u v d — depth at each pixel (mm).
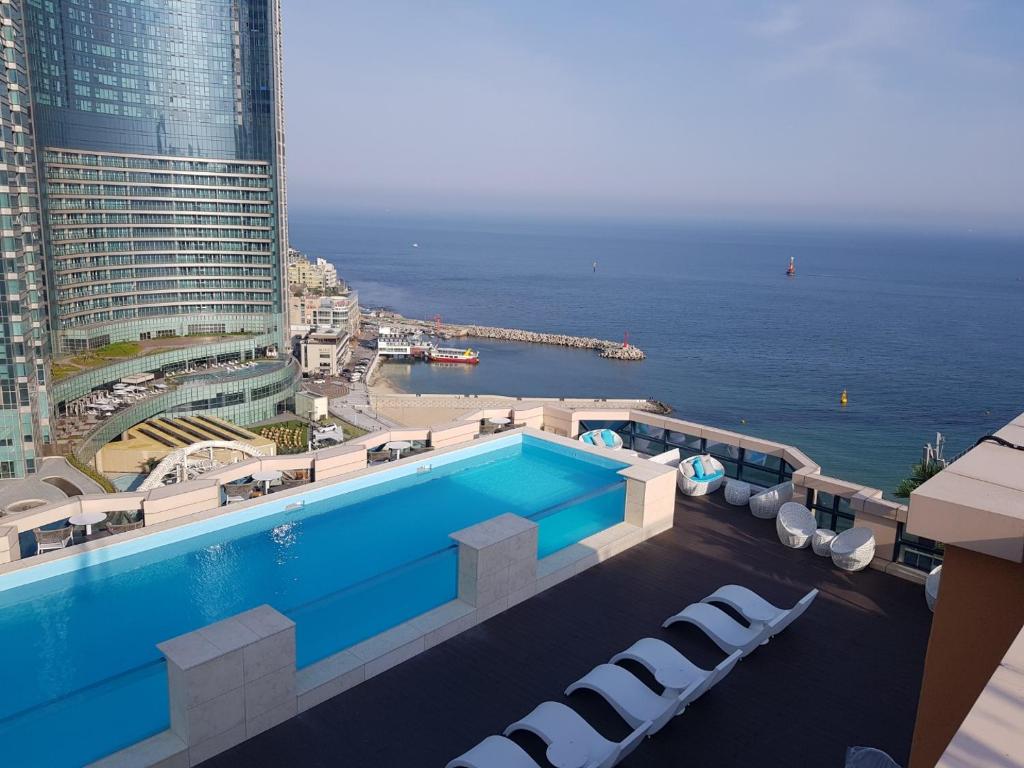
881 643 13062
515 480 21359
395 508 19656
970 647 5770
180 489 20422
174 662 9609
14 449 69562
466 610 13234
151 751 9570
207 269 121688
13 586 14484
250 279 124188
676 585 14930
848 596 14625
